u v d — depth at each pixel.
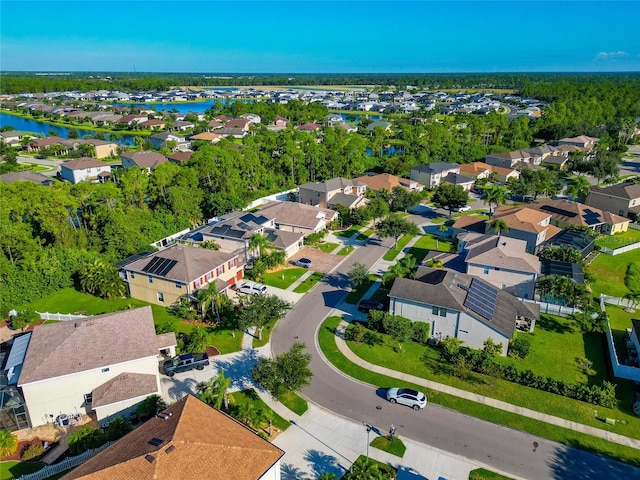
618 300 53.59
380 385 38.94
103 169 111.19
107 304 53.25
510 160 119.62
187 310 49.06
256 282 58.09
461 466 30.50
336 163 111.31
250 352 43.59
